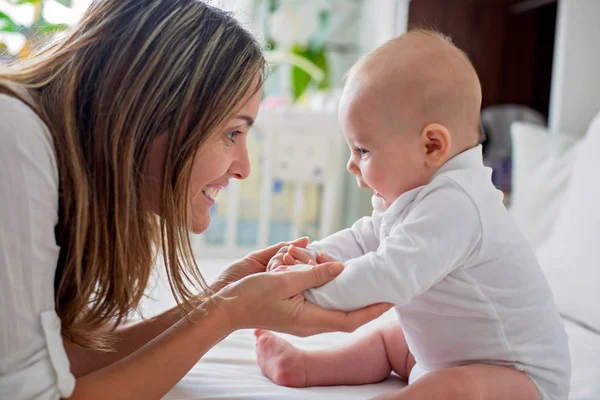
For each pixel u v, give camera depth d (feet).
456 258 2.73
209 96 2.50
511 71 7.16
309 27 9.80
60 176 2.32
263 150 8.13
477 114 3.10
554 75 6.32
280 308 2.59
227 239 8.06
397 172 3.00
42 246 2.19
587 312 4.26
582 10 6.11
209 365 3.29
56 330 2.25
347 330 2.64
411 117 2.94
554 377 2.89
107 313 2.64
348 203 9.43
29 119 2.22
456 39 7.07
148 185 2.60
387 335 3.31
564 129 6.24
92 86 2.41
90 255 2.42
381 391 3.10
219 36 2.58
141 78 2.38
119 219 2.40
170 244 2.56
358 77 3.10
